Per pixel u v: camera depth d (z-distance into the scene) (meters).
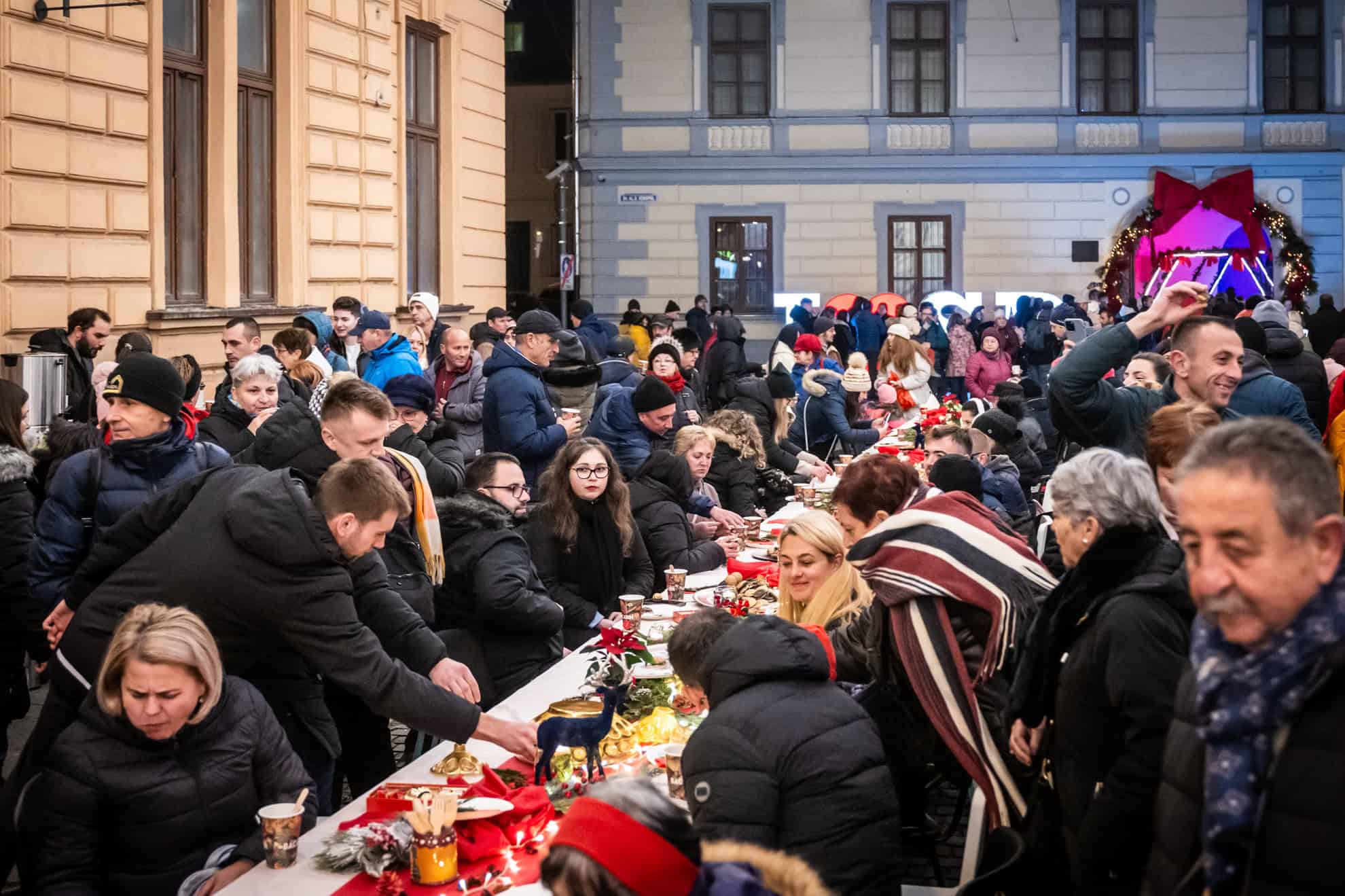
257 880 3.21
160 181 10.47
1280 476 1.98
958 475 5.40
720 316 18.12
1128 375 6.18
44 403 8.03
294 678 4.09
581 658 5.05
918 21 25.64
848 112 25.61
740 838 3.10
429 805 3.30
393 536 5.02
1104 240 25.78
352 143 13.78
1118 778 2.82
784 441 10.32
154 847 3.40
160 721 3.36
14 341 8.87
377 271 14.39
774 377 9.91
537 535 5.86
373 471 3.74
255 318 11.84
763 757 3.16
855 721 3.28
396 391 6.27
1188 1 25.53
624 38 25.62
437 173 16.44
